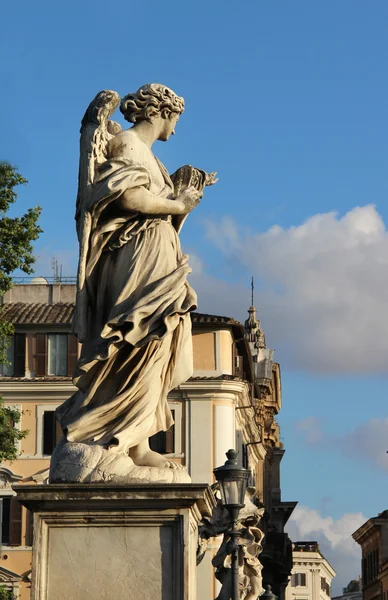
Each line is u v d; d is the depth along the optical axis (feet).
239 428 192.24
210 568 145.38
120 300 29.63
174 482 28.99
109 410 29.45
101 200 29.63
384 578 387.96
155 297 29.55
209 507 29.63
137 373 29.68
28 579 171.32
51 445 179.42
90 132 30.22
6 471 176.35
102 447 28.86
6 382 181.68
